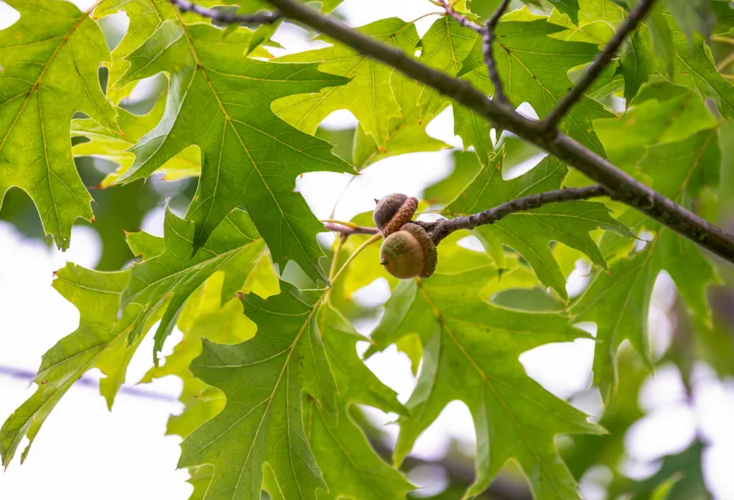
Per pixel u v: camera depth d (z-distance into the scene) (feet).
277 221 3.36
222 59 3.35
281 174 3.36
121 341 3.54
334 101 3.53
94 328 3.52
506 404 3.63
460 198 3.52
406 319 3.65
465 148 3.49
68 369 3.51
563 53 3.40
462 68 3.39
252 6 3.20
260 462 3.46
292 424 3.47
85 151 3.68
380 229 3.48
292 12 3.06
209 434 3.45
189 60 3.34
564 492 3.59
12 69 3.38
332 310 3.55
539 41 3.40
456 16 3.28
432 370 3.64
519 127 3.12
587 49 3.40
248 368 3.46
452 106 3.47
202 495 3.54
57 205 3.43
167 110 3.36
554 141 3.14
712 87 3.46
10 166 3.41
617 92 3.71
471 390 3.64
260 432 3.46
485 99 3.11
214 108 3.36
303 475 3.46
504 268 3.58
